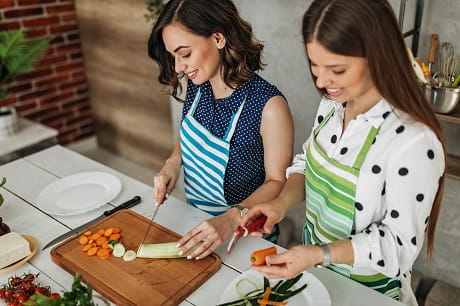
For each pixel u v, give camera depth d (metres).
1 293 1.10
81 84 3.65
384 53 0.88
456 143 1.88
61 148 1.97
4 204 1.55
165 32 1.29
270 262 1.00
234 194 1.55
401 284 1.25
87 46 3.50
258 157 1.51
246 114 1.44
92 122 3.83
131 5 3.05
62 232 1.39
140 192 1.60
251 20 2.21
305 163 1.32
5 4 2.97
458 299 2.07
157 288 1.11
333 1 0.89
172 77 1.53
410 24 1.84
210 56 1.33
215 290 1.13
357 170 1.07
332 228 1.18
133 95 3.40
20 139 2.63
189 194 1.65
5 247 1.22
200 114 1.52
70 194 1.59
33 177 1.73
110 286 1.12
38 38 3.24
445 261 2.15
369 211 1.09
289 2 2.05
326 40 0.89
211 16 1.27
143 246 1.23
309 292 1.08
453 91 1.58
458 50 1.76
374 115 1.06
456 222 2.04
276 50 2.19
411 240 1.00
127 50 3.25
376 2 0.87
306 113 2.22
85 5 3.33
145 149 3.56
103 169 1.78
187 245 1.21
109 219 1.41
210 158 1.50
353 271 1.21
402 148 0.98
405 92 0.92
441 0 1.73
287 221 2.45
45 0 3.19
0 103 3.14
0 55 2.58
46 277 1.20
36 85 3.32
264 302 1.04
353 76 0.93
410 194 0.98
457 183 1.97
